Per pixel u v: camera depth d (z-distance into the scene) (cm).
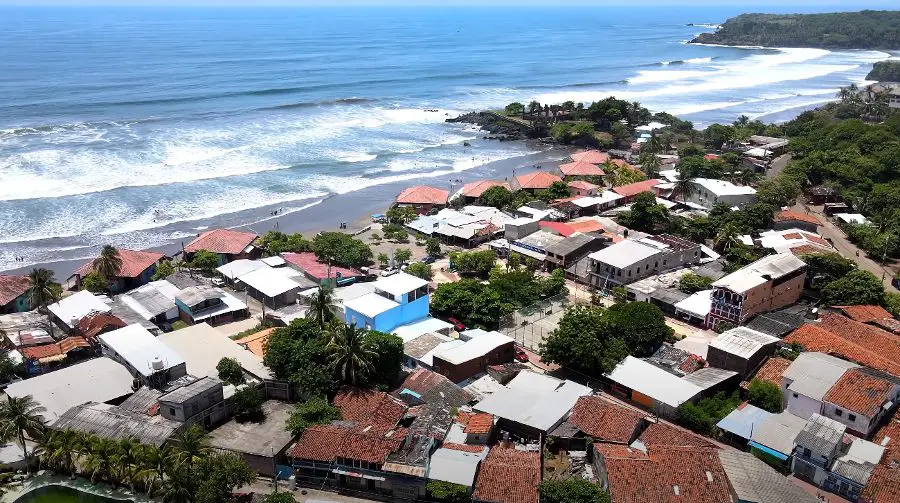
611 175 14738
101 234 11206
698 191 13038
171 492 4812
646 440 5628
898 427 5756
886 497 4925
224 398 6097
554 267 10006
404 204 13062
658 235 10925
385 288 7938
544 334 7950
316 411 5888
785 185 13075
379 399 6162
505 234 11094
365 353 6359
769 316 7969
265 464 5522
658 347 7356
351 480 5378
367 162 16625
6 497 5175
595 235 10406
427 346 7244
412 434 5612
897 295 8581
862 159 14812
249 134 18650
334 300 8188
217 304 8419
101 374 6569
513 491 5000
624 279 8988
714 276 9125
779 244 10000
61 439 5388
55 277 9544
